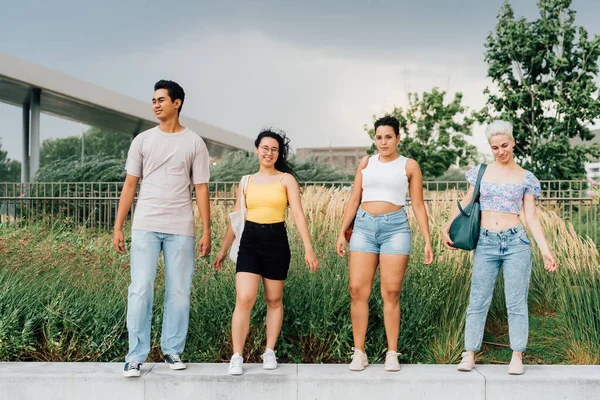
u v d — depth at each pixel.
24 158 19.81
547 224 6.75
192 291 4.79
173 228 4.03
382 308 4.61
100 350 4.46
